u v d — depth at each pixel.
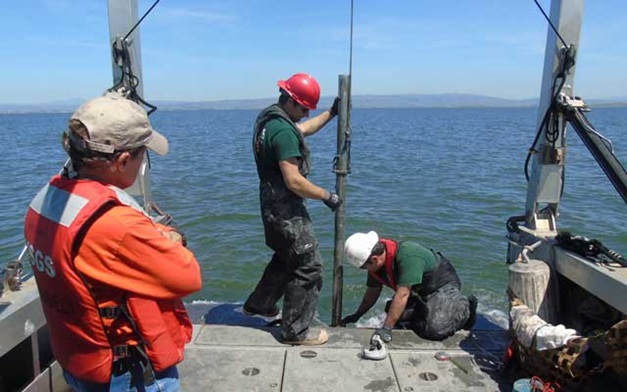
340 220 4.11
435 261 4.02
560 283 4.10
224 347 3.70
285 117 3.49
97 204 1.55
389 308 4.13
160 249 1.61
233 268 8.63
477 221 12.09
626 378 2.87
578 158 25.08
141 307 1.63
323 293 7.24
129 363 1.70
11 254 9.36
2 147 35.84
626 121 80.19
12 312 2.51
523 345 3.24
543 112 4.15
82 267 1.55
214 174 20.36
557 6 3.91
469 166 23.08
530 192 4.36
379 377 3.31
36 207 1.67
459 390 3.18
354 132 56.72
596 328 3.71
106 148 1.57
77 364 1.70
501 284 7.86
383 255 3.99
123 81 3.76
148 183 4.10
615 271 3.35
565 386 3.01
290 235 3.59
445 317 3.84
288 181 3.43
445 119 115.38
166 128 73.06
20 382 2.79
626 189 3.50
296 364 3.46
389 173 20.83
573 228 11.37
